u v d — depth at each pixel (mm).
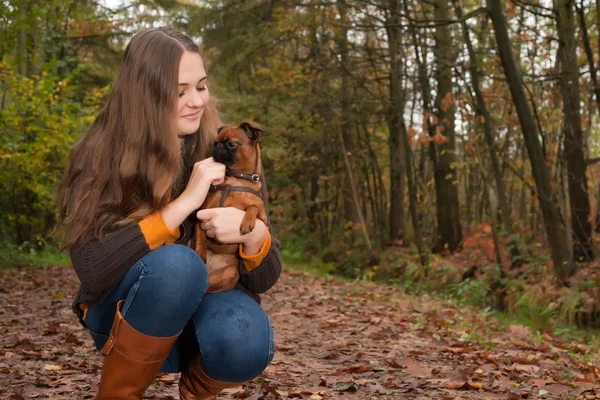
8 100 14016
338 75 16609
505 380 4348
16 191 16188
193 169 2391
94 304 2363
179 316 2211
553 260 10969
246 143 2469
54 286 10523
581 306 9875
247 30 18141
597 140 17562
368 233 21250
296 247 22469
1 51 12359
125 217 2342
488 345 6062
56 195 2500
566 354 5863
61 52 19922
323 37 17172
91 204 2305
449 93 12906
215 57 19094
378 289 12375
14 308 7906
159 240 2260
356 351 5559
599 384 4500
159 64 2365
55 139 13883
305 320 7562
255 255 2439
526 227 16734
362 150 20828
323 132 19281
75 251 2299
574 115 12250
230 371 2301
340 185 21016
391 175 19250
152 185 2303
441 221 16219
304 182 24656
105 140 2375
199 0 19766
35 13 11609
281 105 18594
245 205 2424
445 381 4258
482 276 12711
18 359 4773
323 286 12125
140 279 2188
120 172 2320
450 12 16344
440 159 16094
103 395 2268
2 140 12820
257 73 18688
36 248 17922
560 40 12219
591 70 12242
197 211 2424
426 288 13727
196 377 2383
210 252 2443
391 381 4195
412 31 14305
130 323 2203
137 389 2270
